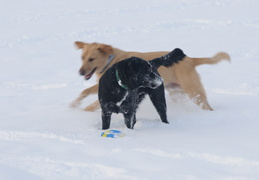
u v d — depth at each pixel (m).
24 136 6.76
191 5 23.66
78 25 19.80
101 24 19.72
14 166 5.20
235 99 8.93
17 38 17.69
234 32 16.69
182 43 15.38
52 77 11.94
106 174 4.90
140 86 6.41
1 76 12.20
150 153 5.55
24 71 12.70
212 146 5.70
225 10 21.39
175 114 7.96
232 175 4.62
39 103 9.29
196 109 8.23
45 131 6.77
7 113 8.53
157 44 15.45
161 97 7.23
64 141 6.32
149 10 22.88
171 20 19.72
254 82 10.20
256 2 23.14
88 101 9.18
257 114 7.61
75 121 7.43
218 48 14.27
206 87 10.08
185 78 8.22
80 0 27.62
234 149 5.53
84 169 5.02
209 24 18.52
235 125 7.06
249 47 14.09
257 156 5.23
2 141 6.29
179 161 5.19
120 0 26.80
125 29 18.52
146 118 7.90
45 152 5.71
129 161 5.22
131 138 6.25
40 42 17.03
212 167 4.94
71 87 10.77
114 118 7.82
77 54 14.78
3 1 28.59
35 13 23.70
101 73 8.54
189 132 6.62
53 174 4.90
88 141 6.12
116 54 8.48
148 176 4.70
